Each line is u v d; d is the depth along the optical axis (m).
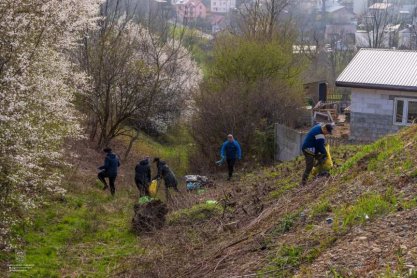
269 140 21.59
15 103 11.13
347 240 7.23
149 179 15.91
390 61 23.52
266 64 25.81
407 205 7.61
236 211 12.30
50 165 16.84
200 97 24.02
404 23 68.31
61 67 14.82
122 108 22.55
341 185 9.98
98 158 21.00
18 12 12.24
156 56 26.69
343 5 93.50
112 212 14.60
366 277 6.02
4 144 11.02
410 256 6.16
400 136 11.73
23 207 12.21
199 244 10.27
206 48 43.16
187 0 84.44
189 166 23.41
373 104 22.14
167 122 30.28
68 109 15.93
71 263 11.14
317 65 48.22
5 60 11.68
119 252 11.66
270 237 8.76
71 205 14.59
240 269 7.91
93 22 18.50
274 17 31.84
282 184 13.25
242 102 22.89
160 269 9.40
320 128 11.89
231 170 18.70
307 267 6.91
